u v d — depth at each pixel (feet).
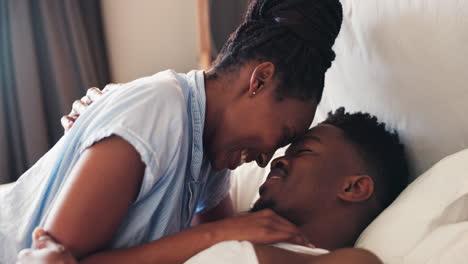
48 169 2.37
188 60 8.83
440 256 1.93
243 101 2.37
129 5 8.32
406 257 2.04
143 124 2.01
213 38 7.67
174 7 8.59
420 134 2.80
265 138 2.42
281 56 2.37
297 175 2.53
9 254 2.33
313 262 1.87
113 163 1.92
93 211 1.87
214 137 2.46
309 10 2.42
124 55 8.46
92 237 1.89
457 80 2.55
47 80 7.20
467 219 2.17
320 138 2.64
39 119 6.86
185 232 2.12
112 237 2.14
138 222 2.19
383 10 3.02
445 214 2.15
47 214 2.14
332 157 2.56
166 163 2.11
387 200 2.62
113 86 2.82
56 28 7.11
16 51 6.70
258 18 2.52
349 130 2.70
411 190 2.38
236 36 2.52
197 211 3.26
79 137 2.16
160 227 2.31
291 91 2.38
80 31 7.34
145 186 2.03
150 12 8.48
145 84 2.17
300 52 2.40
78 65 7.33
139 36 8.50
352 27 3.33
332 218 2.50
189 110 2.39
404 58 2.85
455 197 2.16
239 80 2.39
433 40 2.66
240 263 1.85
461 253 1.89
